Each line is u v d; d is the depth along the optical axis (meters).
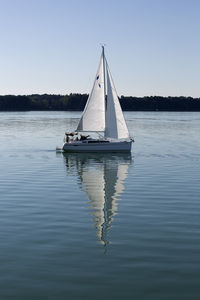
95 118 45.16
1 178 28.62
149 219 17.86
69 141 45.88
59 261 12.99
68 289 11.08
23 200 21.62
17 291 10.97
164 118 170.12
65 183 26.80
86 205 20.52
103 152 44.91
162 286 11.23
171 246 14.35
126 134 44.47
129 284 11.35
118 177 29.19
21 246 14.36
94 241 14.92
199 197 22.22
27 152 45.56
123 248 14.18
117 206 20.31
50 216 18.34
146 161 38.12
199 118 173.12
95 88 44.94
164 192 23.66
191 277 11.77
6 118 162.12
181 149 48.69
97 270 12.28
